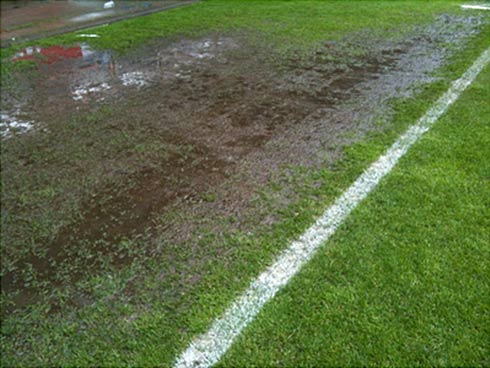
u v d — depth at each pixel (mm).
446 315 1666
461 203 2273
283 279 1922
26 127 3686
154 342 1694
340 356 1559
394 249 2008
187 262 2078
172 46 5766
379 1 7621
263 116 3557
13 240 2346
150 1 8977
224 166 2865
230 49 5469
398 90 3855
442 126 3102
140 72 4867
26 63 5430
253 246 2135
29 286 2037
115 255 2176
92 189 2742
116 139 3348
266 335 1673
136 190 2695
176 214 2434
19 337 1776
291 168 2766
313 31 6008
